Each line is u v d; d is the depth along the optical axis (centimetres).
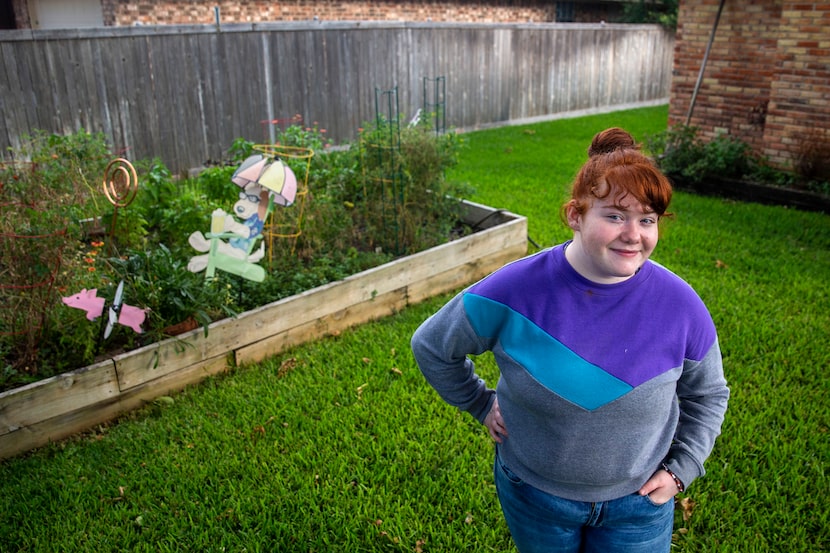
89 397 380
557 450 186
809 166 822
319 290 477
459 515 318
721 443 365
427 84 1309
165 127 944
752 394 409
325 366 446
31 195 509
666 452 195
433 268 555
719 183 879
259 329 450
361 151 622
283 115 1077
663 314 180
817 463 345
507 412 198
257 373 438
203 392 420
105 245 508
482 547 298
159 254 441
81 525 310
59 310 405
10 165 609
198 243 440
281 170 446
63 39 828
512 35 1459
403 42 1240
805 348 462
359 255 560
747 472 342
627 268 171
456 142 659
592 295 180
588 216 172
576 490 191
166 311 430
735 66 930
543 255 189
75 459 356
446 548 298
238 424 385
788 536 300
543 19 1784
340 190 620
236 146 659
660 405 181
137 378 398
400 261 526
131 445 369
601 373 178
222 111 1000
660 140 972
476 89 1423
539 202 814
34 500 325
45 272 403
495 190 884
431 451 361
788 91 854
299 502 322
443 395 214
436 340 203
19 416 356
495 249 607
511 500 205
